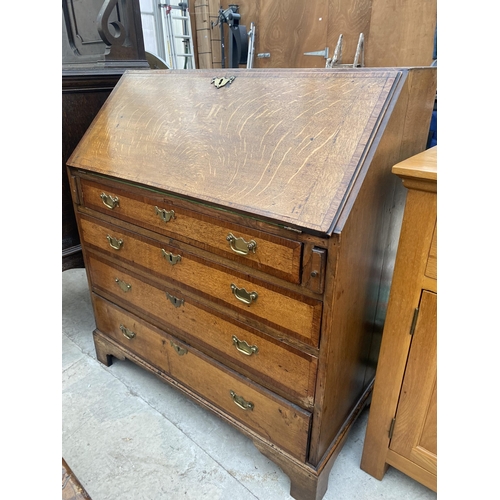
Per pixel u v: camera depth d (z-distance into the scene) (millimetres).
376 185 947
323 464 1129
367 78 967
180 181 1109
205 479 1271
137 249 1333
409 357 1055
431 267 943
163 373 1518
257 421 1227
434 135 1655
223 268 1087
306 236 870
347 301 986
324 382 1002
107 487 1248
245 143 1061
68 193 1796
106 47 1788
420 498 1201
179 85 1326
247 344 1135
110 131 1400
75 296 2318
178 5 2990
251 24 2557
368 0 2141
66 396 1598
